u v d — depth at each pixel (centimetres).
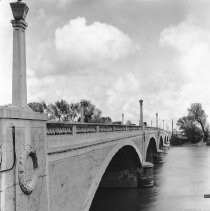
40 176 1271
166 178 5438
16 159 1080
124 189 4588
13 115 1058
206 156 9662
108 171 4644
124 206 3641
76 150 1808
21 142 1119
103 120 7238
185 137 16525
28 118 1166
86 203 1959
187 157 9412
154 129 7556
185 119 16738
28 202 1161
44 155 1318
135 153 4394
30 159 1203
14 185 1070
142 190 4428
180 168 6812
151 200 3894
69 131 1695
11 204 1049
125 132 3553
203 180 5200
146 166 4653
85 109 6988
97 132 2328
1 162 1001
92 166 2188
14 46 1166
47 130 1398
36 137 1245
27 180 1166
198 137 16088
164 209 3500
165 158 9125
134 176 4634
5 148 1014
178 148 13988
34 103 5875
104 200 3934
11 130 1055
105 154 2614
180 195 4122
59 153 1532
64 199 1597
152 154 7944
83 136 1958
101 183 4628
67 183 1650
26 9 1170
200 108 16175
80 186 1891
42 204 1284
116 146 3028
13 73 1168
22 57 1173
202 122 16125
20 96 1168
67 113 6512
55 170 1479
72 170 1738
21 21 1161
